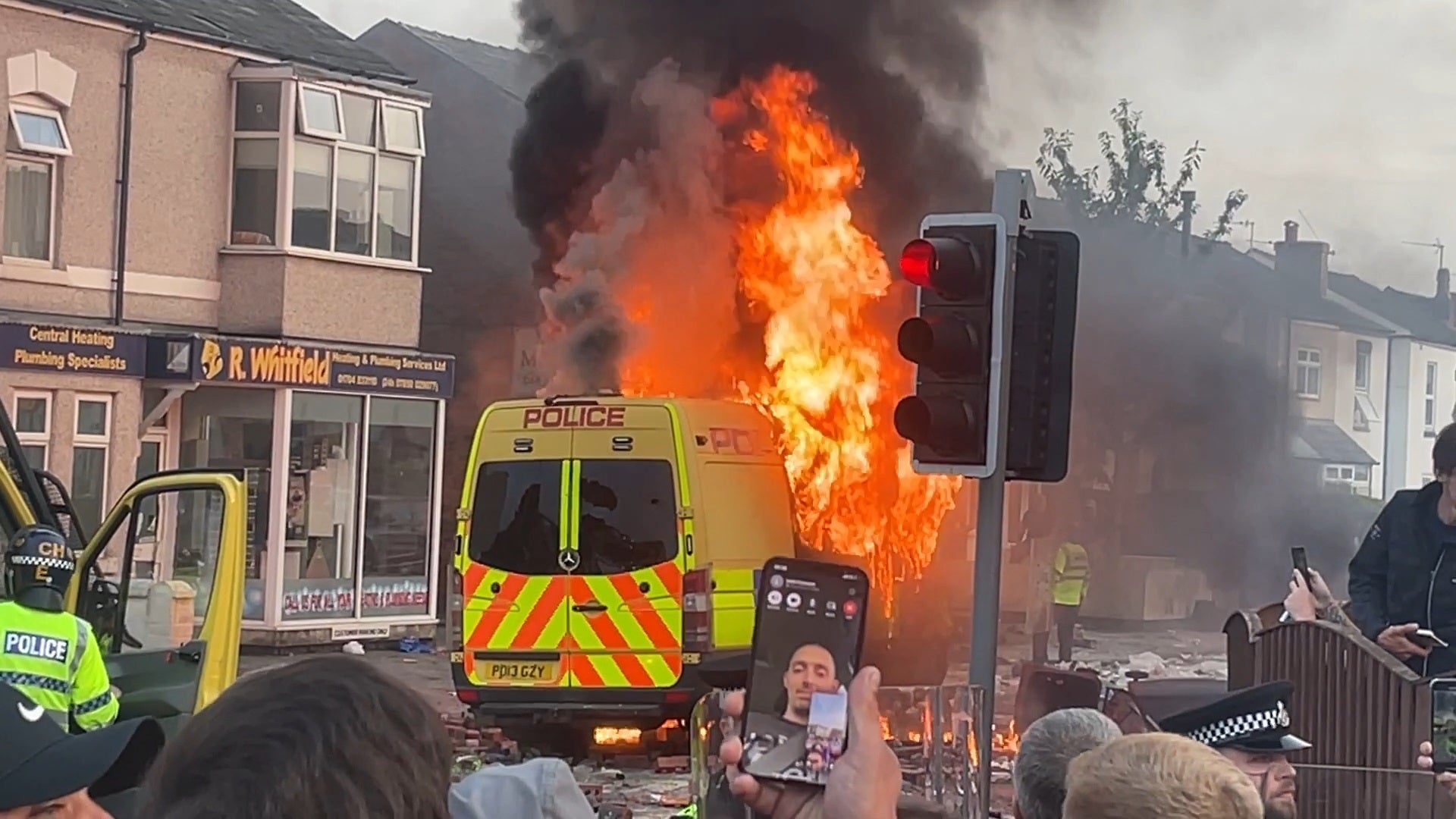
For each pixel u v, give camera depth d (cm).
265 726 260
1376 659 606
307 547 2361
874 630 1627
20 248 2116
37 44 2114
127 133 2214
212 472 926
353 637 2402
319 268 2386
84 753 297
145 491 938
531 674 1380
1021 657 2541
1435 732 596
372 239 2469
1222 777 322
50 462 2088
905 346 736
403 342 2511
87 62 2173
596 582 1370
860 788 296
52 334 2078
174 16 2288
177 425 2295
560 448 1396
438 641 2648
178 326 2291
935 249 727
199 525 1273
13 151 2098
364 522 2431
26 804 291
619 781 1324
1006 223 732
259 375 2270
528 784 341
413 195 2534
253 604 2306
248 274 2342
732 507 1400
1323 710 635
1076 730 439
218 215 2341
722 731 305
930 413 728
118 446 2167
